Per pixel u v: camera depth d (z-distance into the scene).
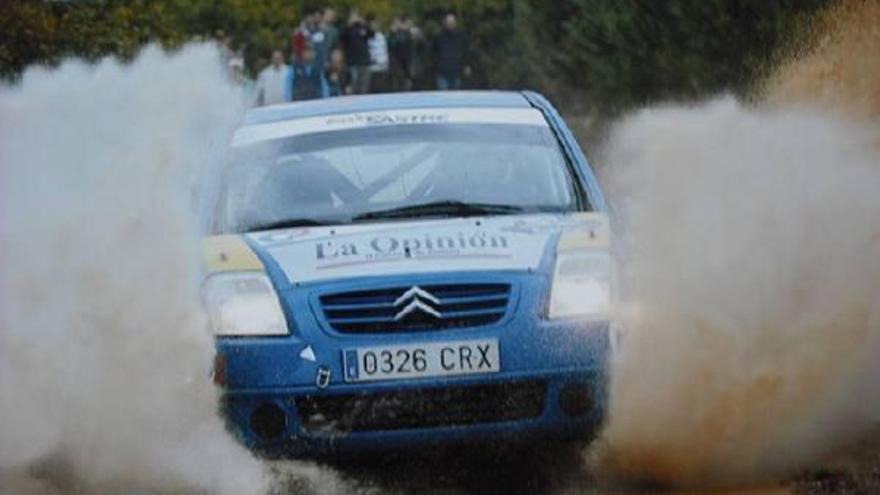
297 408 17.95
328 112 22.12
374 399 17.88
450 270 18.25
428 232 19.11
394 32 69.94
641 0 49.44
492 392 17.95
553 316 18.12
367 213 19.80
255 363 17.98
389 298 18.06
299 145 21.16
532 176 20.47
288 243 19.09
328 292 18.11
